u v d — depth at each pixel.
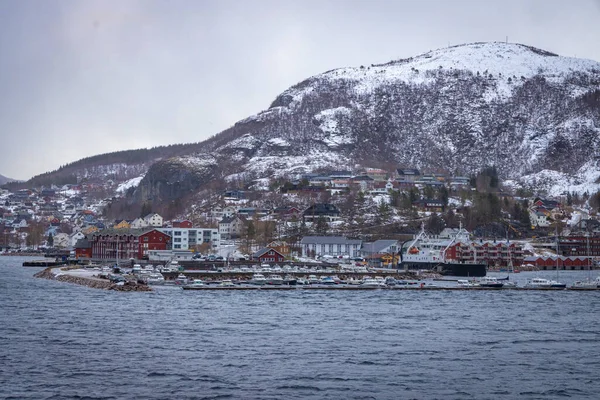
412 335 161.62
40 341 148.75
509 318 190.00
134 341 149.88
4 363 129.50
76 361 132.00
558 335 164.75
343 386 118.94
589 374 128.75
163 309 195.50
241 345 147.25
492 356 141.38
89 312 188.25
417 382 122.12
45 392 113.50
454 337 160.12
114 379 121.00
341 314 191.62
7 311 188.75
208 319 178.75
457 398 114.38
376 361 135.38
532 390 118.75
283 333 161.12
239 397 112.75
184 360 133.75
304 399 112.38
